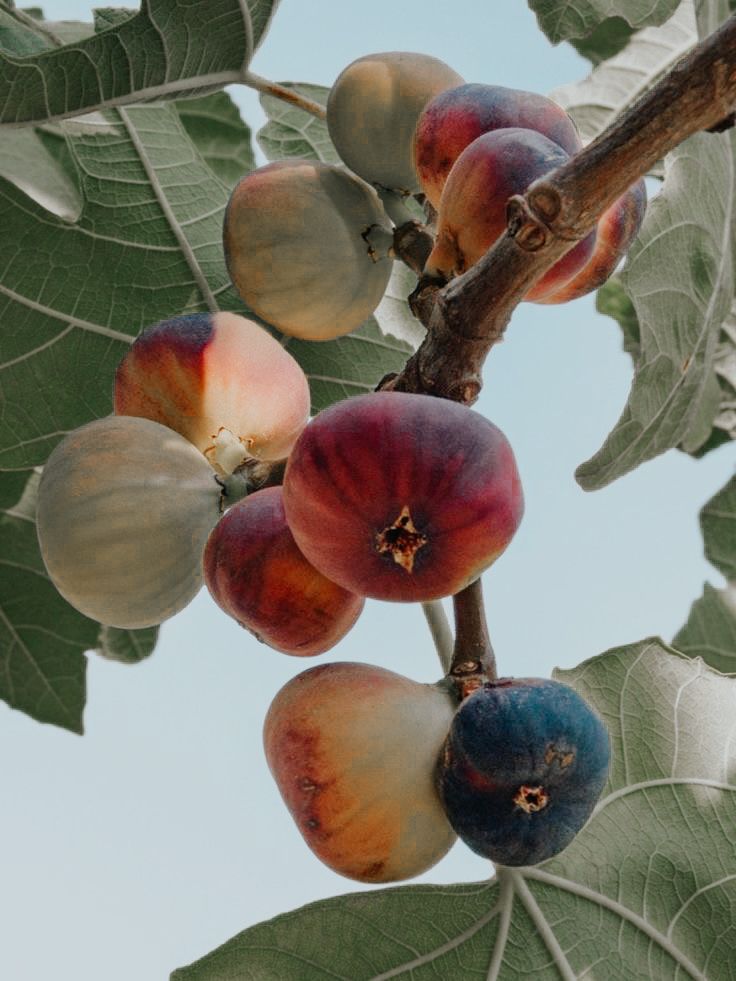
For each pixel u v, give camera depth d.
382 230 0.37
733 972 0.36
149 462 0.34
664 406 0.37
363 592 0.27
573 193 0.25
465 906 0.35
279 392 0.35
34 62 0.38
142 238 0.44
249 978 0.34
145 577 0.34
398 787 0.29
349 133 0.36
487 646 0.30
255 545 0.31
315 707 0.29
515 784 0.28
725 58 0.24
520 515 0.26
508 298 0.27
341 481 0.25
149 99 0.40
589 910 0.36
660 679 0.38
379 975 0.34
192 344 0.35
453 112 0.32
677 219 0.38
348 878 0.30
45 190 0.49
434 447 0.25
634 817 0.37
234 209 0.36
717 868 0.36
